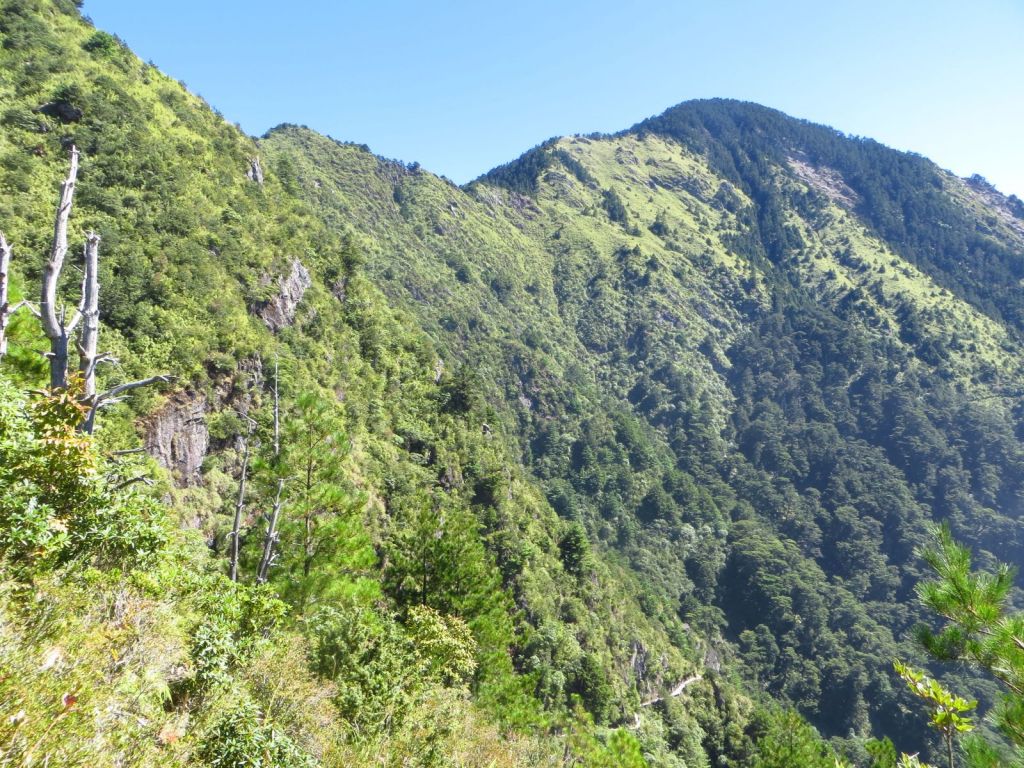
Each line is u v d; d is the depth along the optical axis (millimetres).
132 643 5934
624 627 69938
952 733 6656
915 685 7035
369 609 14109
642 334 194250
